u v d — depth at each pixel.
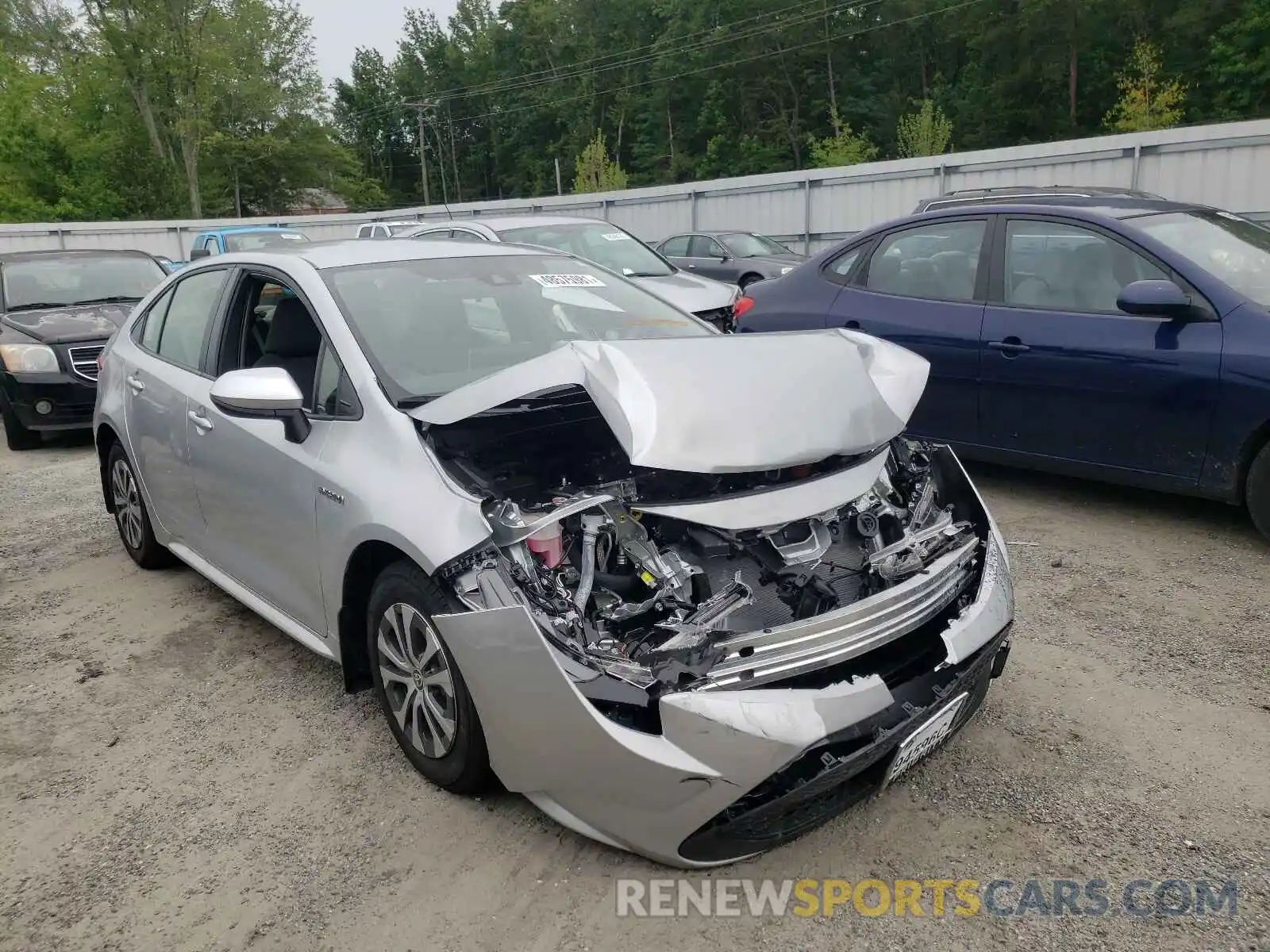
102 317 8.96
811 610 2.74
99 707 3.79
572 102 77.75
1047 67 53.88
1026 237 5.53
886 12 62.88
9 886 2.76
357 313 3.53
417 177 98.88
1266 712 3.34
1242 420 4.59
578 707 2.40
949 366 5.73
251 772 3.27
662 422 2.75
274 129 64.19
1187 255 4.92
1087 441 5.20
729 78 66.31
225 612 4.67
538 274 4.19
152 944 2.50
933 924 2.45
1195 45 48.41
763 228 22.70
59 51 53.53
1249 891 2.51
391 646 3.07
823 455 2.84
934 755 3.16
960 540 3.10
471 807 2.99
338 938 2.49
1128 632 3.96
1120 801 2.89
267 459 3.52
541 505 2.79
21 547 5.85
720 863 2.52
